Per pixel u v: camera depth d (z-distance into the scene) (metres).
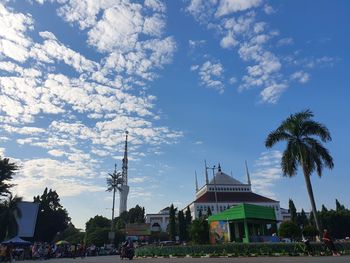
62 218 97.44
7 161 64.31
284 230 40.59
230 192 141.50
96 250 59.03
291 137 36.66
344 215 91.31
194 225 42.41
